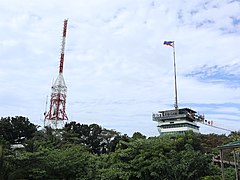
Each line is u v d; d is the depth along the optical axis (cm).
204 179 2706
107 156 3572
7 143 3866
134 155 3138
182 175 2850
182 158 2942
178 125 9212
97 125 7712
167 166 2897
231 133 6662
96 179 3197
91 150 6712
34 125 6706
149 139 3394
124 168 3028
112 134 7500
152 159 2977
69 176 3325
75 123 7544
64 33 8194
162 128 9388
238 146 1823
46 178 3200
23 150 3503
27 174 3139
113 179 3012
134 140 3438
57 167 3206
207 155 2984
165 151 3181
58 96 7838
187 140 3459
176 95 9531
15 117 6525
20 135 6278
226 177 2742
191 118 9238
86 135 7356
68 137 5559
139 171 2944
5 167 3092
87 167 3366
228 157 3509
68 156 3338
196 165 2866
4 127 6166
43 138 4903
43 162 3222
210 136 6400
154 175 2870
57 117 7600
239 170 2675
